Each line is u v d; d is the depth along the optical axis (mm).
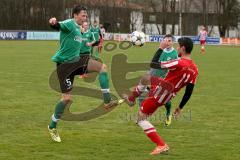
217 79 30891
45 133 14383
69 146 12875
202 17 127562
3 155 11797
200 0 136125
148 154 12211
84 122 16266
